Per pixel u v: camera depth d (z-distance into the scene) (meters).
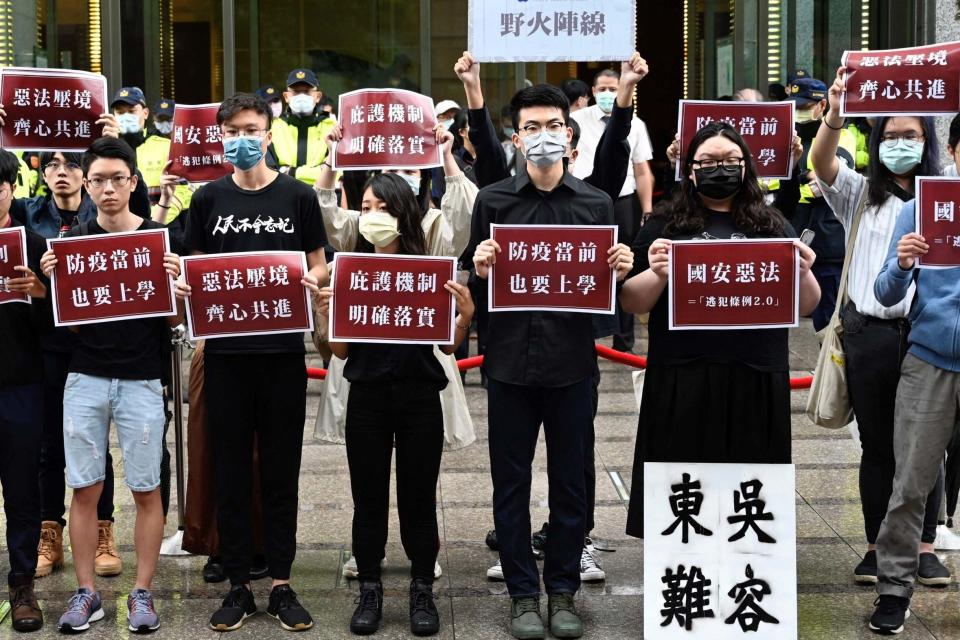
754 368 4.39
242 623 4.57
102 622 4.60
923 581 4.90
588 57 4.99
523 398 4.48
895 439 4.48
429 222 5.05
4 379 4.49
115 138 4.63
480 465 6.70
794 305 4.28
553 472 4.52
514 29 4.98
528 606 4.45
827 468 6.48
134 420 4.51
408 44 11.68
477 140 5.04
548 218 4.52
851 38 11.72
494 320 4.52
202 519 4.98
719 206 4.46
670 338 4.47
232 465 4.57
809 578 4.98
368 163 5.09
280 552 4.60
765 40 11.79
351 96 5.10
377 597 4.55
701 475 4.36
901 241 4.28
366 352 4.52
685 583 4.34
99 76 5.30
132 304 4.46
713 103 5.28
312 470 6.61
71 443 4.50
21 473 4.53
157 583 5.03
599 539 5.48
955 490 5.29
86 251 4.43
